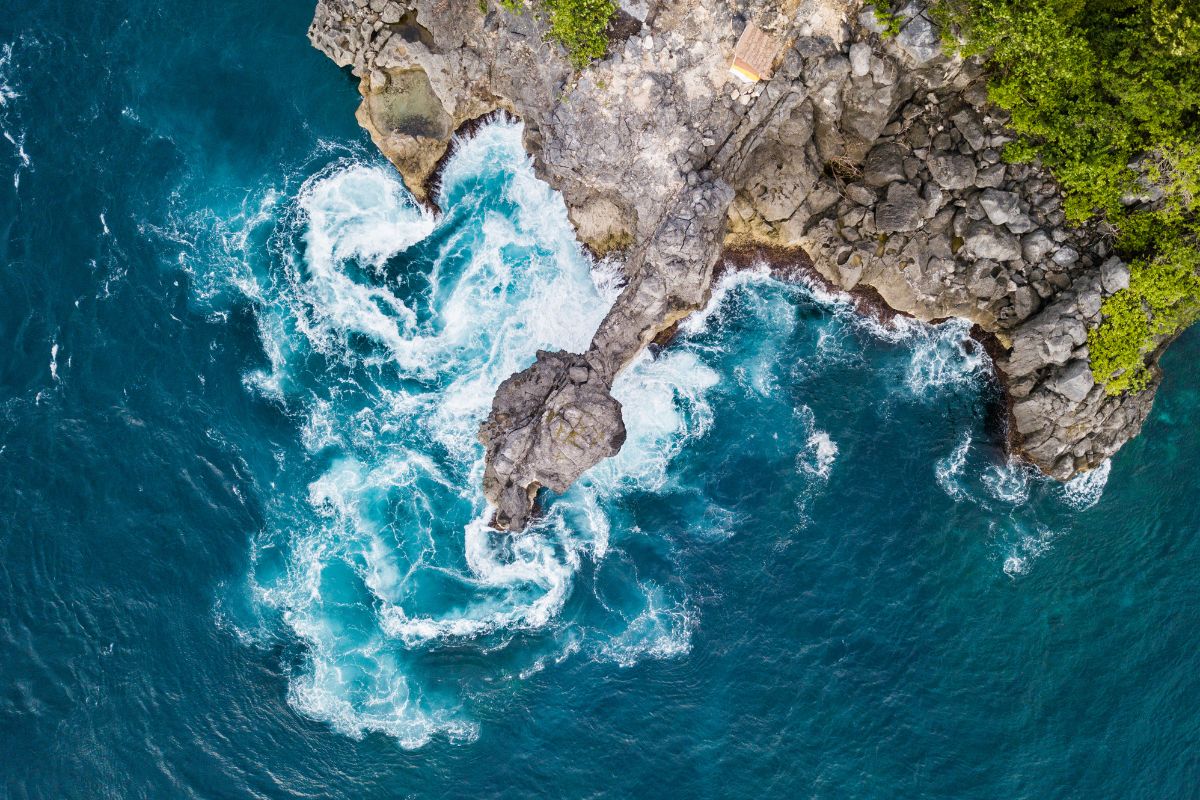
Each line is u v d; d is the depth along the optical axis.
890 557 52.00
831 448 53.56
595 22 48.22
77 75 56.53
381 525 52.94
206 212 55.81
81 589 50.97
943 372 54.16
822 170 52.78
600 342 50.78
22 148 55.72
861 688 50.16
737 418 54.25
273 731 49.91
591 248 54.72
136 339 54.09
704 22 48.28
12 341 53.56
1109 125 48.09
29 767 48.50
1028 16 45.84
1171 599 51.28
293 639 51.38
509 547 52.59
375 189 56.22
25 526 51.41
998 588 51.59
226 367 54.28
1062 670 50.44
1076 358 50.56
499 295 55.34
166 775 48.78
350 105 56.53
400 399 54.53
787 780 49.00
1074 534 52.25
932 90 50.69
